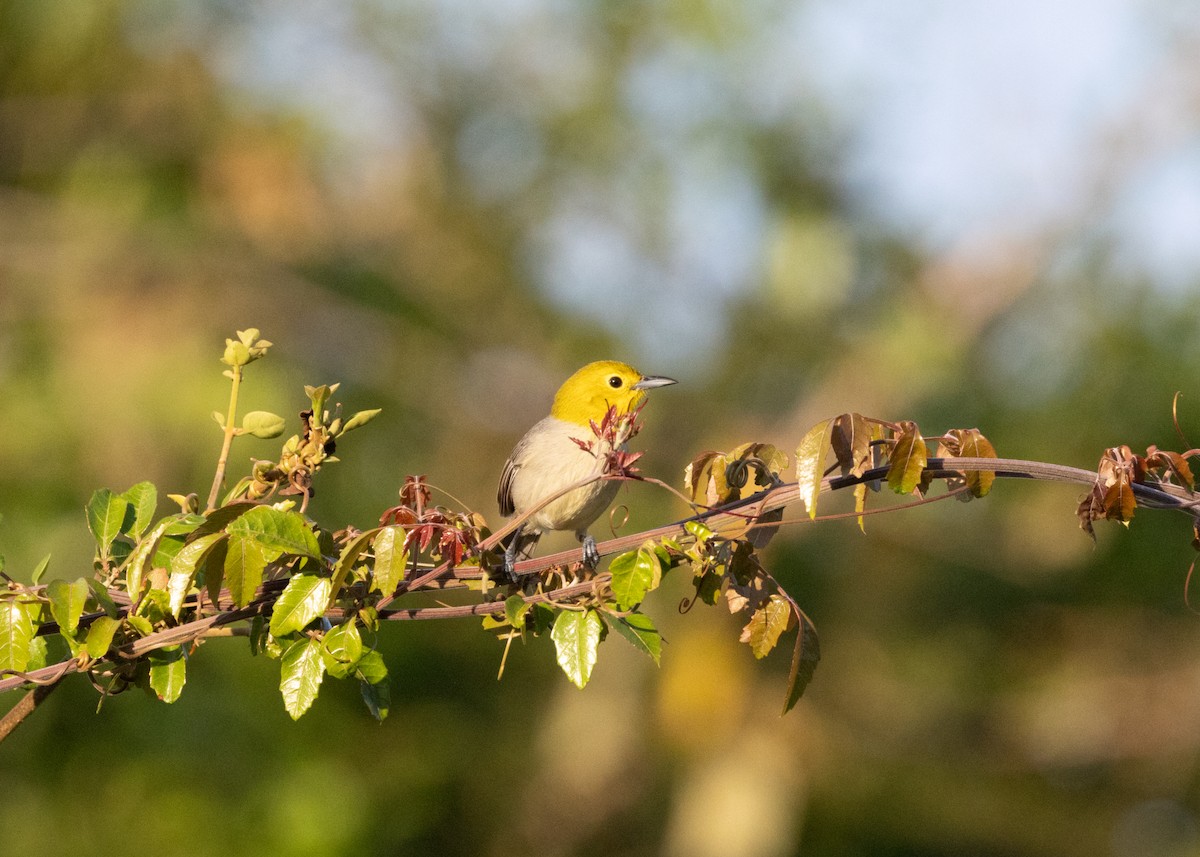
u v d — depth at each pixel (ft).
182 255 48.98
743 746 49.26
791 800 49.14
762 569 15.67
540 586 16.53
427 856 50.65
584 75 56.95
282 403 44.39
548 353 56.75
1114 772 55.93
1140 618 54.60
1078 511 16.24
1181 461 16.12
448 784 50.78
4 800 41.68
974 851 54.54
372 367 52.44
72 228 48.67
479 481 53.57
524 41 57.16
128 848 41.60
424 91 57.21
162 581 15.12
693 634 49.37
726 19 53.11
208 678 43.16
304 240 51.01
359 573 15.31
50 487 42.70
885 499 52.11
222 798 42.75
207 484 42.98
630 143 57.21
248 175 49.98
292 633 15.26
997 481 50.44
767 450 16.17
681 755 49.37
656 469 54.44
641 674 51.44
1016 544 51.83
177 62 50.85
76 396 44.37
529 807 51.24
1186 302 48.73
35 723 42.22
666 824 51.03
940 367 51.03
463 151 57.82
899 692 54.19
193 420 43.45
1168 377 47.78
